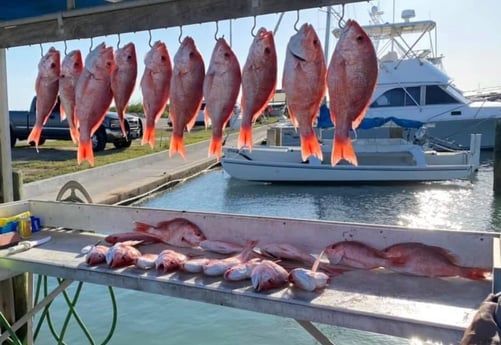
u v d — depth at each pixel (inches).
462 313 73.1
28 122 611.2
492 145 611.8
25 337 152.9
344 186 499.2
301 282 83.0
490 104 602.9
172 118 100.1
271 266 86.2
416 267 91.1
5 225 122.7
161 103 101.5
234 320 190.9
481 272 88.7
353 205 425.1
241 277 88.0
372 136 564.1
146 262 96.6
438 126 594.6
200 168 572.4
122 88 104.8
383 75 570.6
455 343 67.7
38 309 119.7
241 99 93.4
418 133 541.6
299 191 485.4
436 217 381.7
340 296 81.0
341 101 85.3
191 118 100.0
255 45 90.3
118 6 101.0
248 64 91.0
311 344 171.9
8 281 146.3
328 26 264.1
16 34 115.6
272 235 109.7
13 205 133.7
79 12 106.1
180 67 97.6
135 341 175.5
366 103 85.4
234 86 94.3
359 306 76.3
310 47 85.7
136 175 482.6
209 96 95.4
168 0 96.3
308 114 87.5
